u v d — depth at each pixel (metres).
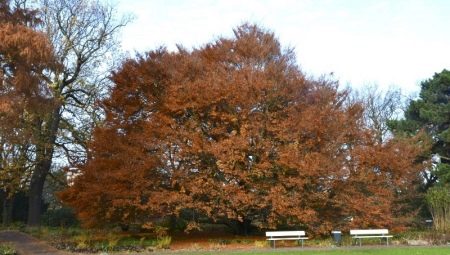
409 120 34.91
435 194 26.89
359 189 24.30
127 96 23.47
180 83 22.94
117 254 18.64
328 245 21.59
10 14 17.92
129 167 21.39
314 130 23.02
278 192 21.94
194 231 26.84
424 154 30.45
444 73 33.69
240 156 21.69
